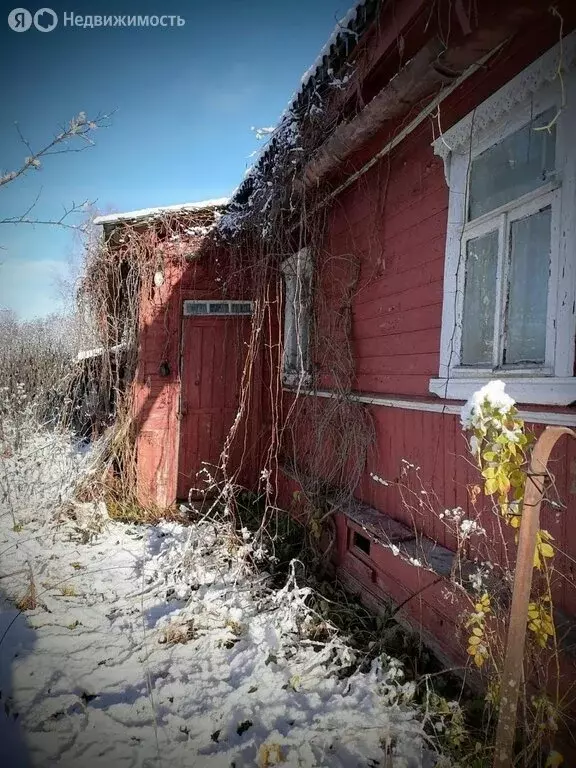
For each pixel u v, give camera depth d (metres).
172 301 6.38
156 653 3.17
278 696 2.76
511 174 2.71
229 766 2.30
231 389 6.54
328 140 3.63
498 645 2.39
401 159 3.74
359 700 2.70
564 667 2.11
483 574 2.42
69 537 5.20
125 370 6.71
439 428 3.20
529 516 1.71
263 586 3.97
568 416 2.20
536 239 2.54
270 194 4.77
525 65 2.54
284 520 5.29
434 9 2.53
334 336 4.76
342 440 4.47
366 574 3.89
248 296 6.45
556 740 2.12
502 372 2.62
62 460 6.99
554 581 2.24
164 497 6.33
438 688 2.76
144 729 2.51
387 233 3.93
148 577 4.25
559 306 2.29
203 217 6.29
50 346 11.53
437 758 2.29
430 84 2.78
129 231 6.26
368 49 3.18
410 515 3.49
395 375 3.76
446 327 3.14
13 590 3.89
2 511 5.77
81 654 3.11
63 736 2.43
